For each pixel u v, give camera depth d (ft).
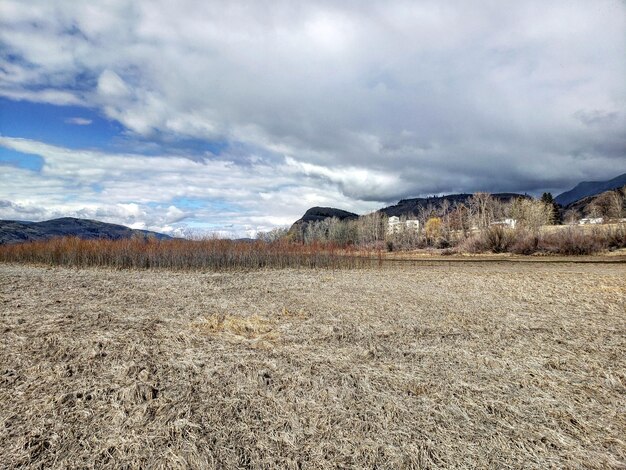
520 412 13.80
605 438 12.16
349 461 11.09
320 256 74.54
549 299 36.01
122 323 25.86
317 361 18.81
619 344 21.62
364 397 14.94
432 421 13.20
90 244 79.56
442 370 17.80
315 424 12.95
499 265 76.07
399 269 69.87
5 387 15.58
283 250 76.33
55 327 24.43
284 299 36.42
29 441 11.87
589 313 29.78
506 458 11.19
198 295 38.60
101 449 11.53
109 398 14.60
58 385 15.67
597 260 82.79
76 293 39.27
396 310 31.30
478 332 24.52
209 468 10.75
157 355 19.35
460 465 10.87
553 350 20.71
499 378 16.85
